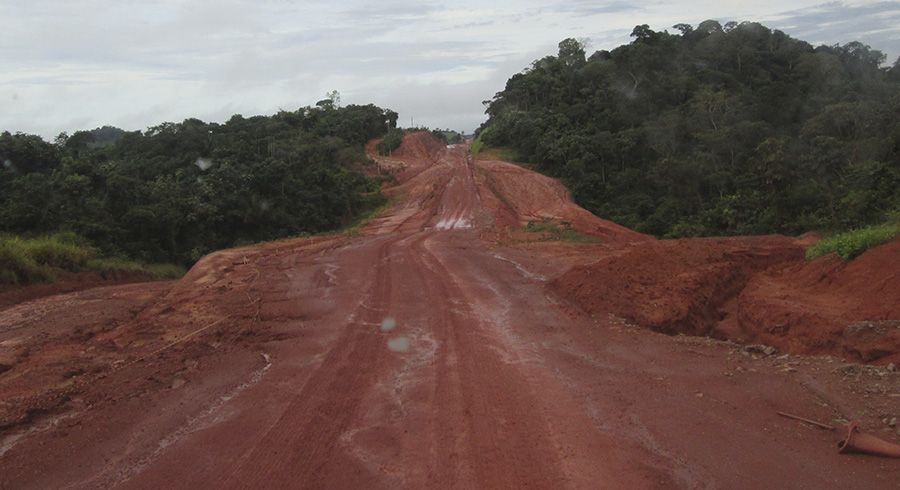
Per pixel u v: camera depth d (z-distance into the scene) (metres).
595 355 7.71
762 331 9.98
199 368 7.60
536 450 5.05
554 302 10.90
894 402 5.58
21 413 6.20
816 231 25.20
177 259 31.52
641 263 12.86
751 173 40.84
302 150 49.06
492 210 38.44
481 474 4.67
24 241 20.75
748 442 5.04
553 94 70.00
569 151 52.09
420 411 5.99
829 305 9.94
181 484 4.69
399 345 8.37
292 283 13.59
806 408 5.64
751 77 68.88
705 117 53.03
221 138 50.28
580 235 26.45
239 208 37.09
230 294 12.48
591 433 5.35
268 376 7.21
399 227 34.75
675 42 75.56
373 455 5.07
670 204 40.81
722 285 12.78
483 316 9.95
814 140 41.31
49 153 32.34
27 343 9.25
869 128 43.06
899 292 8.92
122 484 4.73
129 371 7.62
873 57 82.50
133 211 29.30
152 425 5.86
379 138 81.56
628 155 50.91
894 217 15.98
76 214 27.14
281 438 5.46
